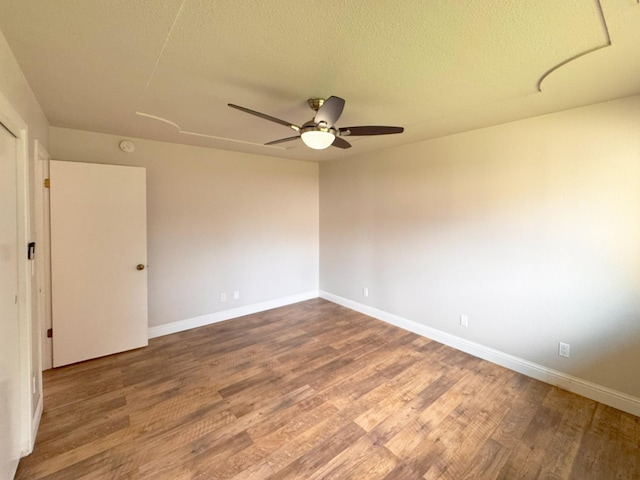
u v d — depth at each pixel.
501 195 2.86
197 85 1.98
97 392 2.46
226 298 4.13
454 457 1.84
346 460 1.81
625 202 2.21
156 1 1.20
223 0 1.18
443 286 3.39
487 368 2.88
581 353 2.46
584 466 1.78
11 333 1.66
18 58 1.64
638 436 2.01
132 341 3.23
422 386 2.58
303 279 4.99
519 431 2.06
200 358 3.06
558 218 2.53
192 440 1.95
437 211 3.40
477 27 1.37
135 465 1.75
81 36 1.44
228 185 4.05
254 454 1.85
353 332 3.73
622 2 1.19
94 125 2.87
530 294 2.72
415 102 2.28
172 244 3.64
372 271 4.23
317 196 5.08
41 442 1.91
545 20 1.31
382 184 4.02
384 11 1.25
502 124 2.81
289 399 2.39
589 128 2.34
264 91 2.08
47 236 2.80
